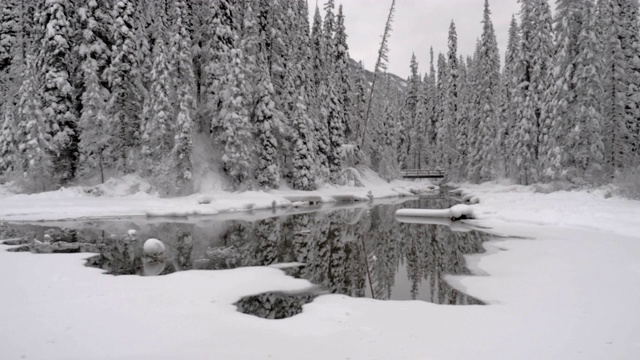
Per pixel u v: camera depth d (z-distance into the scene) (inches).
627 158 1230.9
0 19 1722.4
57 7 1342.3
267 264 574.6
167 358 224.2
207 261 573.9
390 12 1072.2
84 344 244.4
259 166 1621.6
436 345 247.8
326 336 266.8
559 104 1235.2
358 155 2080.5
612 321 282.4
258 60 1649.9
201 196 1283.2
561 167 1258.0
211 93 1578.5
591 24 1178.0
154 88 1370.6
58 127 1322.6
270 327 286.4
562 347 238.8
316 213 1229.7
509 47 1967.3
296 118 1748.3
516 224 844.0
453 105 2689.5
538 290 378.0
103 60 1411.2
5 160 1435.8
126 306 328.5
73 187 1302.9
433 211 1078.4
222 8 1537.9
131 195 1328.7
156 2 1612.9
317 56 2185.0
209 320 299.0
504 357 225.8
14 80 1571.1
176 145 1381.6
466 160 2320.4
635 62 1328.7
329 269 550.9
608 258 482.6
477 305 350.9
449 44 2716.5
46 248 631.8
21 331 265.6
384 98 2564.0
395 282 478.6
